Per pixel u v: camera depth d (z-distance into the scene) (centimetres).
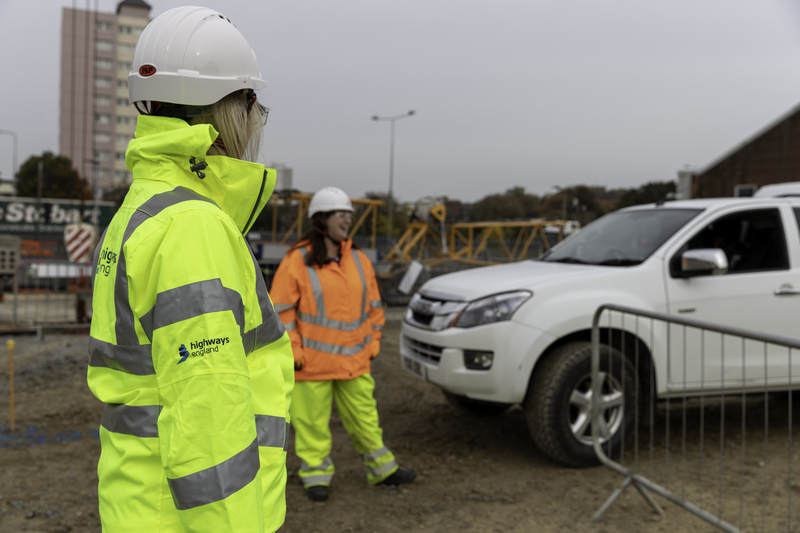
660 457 428
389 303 1162
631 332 409
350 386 370
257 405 127
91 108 9919
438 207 1662
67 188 6028
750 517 331
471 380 400
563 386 390
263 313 130
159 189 120
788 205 473
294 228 1527
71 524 326
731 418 520
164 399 108
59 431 487
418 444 462
